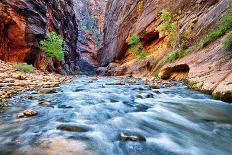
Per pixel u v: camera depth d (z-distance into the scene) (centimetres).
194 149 269
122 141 277
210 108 472
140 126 346
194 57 1016
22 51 1653
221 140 299
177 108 473
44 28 1991
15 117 368
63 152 236
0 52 1498
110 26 4084
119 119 378
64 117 372
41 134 288
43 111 409
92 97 579
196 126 356
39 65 1958
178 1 1923
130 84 970
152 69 1692
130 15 3023
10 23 1546
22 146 249
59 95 596
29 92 623
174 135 312
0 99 502
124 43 3036
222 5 1173
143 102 532
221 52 778
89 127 324
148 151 254
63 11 3178
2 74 986
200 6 1549
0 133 291
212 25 1146
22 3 1647
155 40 2292
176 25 1784
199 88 678
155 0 2402
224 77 591
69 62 3578
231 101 503
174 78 1106
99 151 245
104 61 4112
